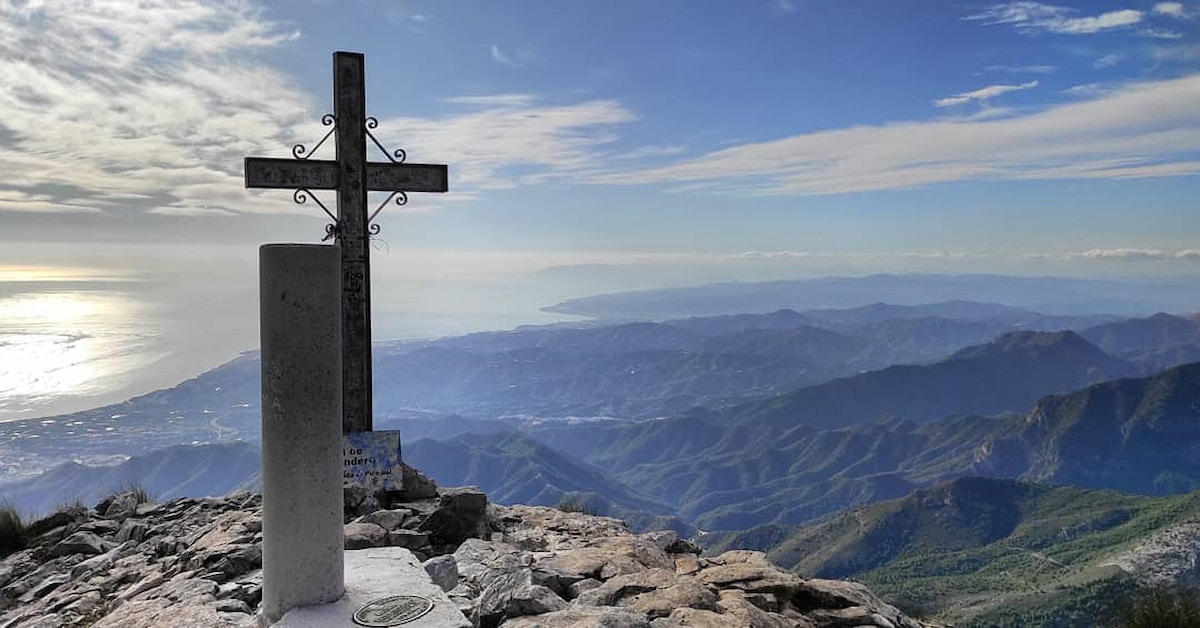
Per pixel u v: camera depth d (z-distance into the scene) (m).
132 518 9.84
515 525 9.12
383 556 5.86
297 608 4.73
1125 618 10.44
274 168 9.38
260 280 4.83
